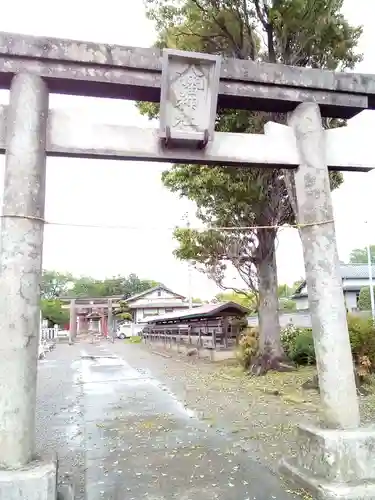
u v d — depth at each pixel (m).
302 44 9.88
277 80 4.98
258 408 8.81
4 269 3.94
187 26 10.53
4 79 4.43
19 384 3.79
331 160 5.15
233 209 12.62
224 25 10.42
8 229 4.02
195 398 10.31
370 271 25.53
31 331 3.95
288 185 9.98
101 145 4.54
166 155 4.71
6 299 3.88
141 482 4.84
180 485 4.73
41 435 7.06
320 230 4.88
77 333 52.53
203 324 20.86
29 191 4.12
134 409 9.16
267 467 5.23
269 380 11.86
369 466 4.28
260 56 10.98
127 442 6.54
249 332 14.80
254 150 4.98
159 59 4.64
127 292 67.88
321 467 4.35
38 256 4.13
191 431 7.14
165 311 48.97
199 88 4.61
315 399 9.23
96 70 4.51
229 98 4.98
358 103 5.31
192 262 15.00
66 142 4.46
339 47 9.82
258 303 14.01
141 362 20.39
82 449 6.20
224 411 8.67
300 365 14.06
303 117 5.11
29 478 3.51
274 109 5.30
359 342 10.83
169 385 12.68
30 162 4.18
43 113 4.38
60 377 14.99
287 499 4.25
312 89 5.16
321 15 9.35
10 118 4.23
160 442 6.50
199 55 4.51
